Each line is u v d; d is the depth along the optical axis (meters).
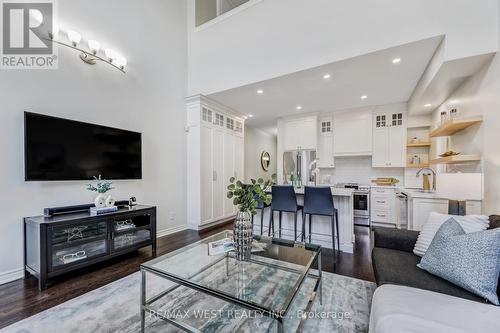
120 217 2.72
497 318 1.05
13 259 2.29
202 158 4.34
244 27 3.68
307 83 3.60
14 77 2.33
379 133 4.88
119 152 3.15
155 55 3.84
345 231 3.20
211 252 1.99
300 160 5.40
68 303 1.89
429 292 1.29
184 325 1.44
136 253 3.08
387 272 1.57
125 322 1.67
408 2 2.49
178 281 1.59
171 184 4.09
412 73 3.23
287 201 3.25
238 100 4.48
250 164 7.10
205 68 4.20
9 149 2.29
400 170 4.94
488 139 2.37
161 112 3.93
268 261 1.92
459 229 1.53
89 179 2.81
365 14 2.71
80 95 2.83
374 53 2.70
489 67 2.34
